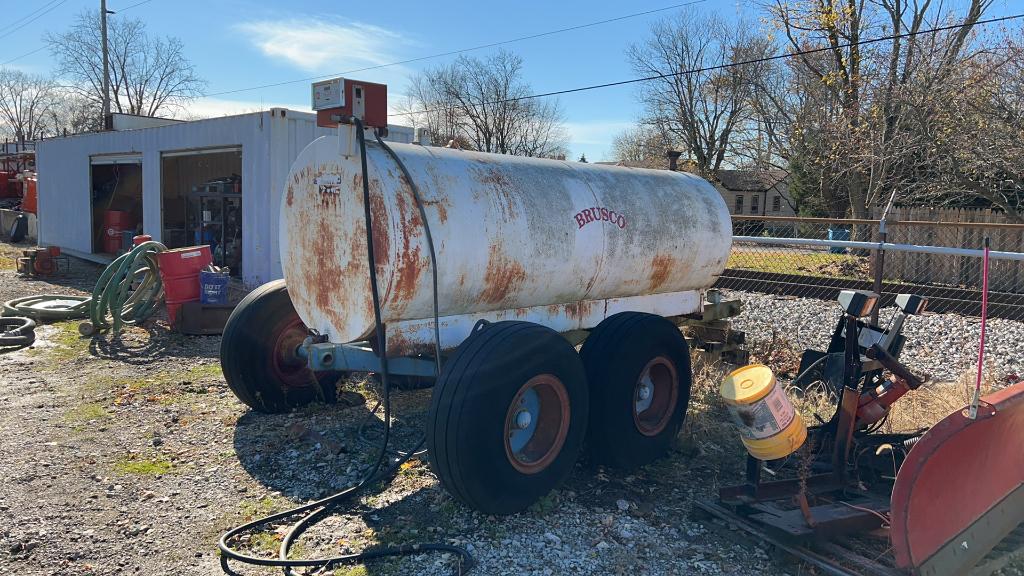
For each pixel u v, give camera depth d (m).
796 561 3.59
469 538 3.77
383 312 4.14
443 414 3.72
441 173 4.35
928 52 17.83
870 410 4.27
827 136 21.17
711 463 4.95
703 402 6.14
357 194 4.19
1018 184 14.82
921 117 16.39
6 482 4.36
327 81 4.14
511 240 4.52
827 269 15.06
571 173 5.21
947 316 9.82
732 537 3.84
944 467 3.20
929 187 16.81
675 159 10.84
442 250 4.18
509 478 3.91
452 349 4.58
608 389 4.57
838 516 3.67
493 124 54.59
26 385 6.45
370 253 3.98
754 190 52.22
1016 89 14.43
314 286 4.58
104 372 6.95
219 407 5.89
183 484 4.41
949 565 3.21
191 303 8.56
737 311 6.93
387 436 4.35
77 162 15.90
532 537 3.80
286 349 5.63
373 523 3.95
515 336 3.94
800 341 8.47
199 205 13.74
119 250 15.34
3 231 23.86
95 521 3.91
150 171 12.98
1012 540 3.75
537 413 4.26
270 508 4.12
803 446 4.10
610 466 4.76
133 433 5.25
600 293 5.36
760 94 33.84
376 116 4.21
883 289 11.79
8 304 9.71
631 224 5.32
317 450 4.95
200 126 11.40
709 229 5.99
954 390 6.34
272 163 9.93
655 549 3.72
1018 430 3.63
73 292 11.97
